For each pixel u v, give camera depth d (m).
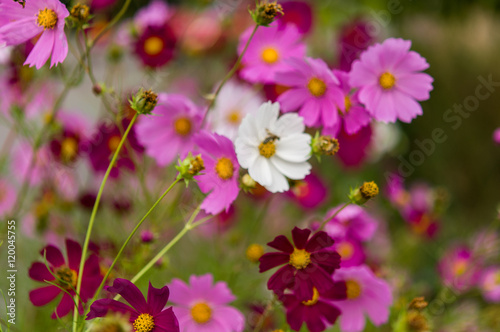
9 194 1.34
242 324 1.09
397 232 1.70
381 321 1.14
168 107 1.16
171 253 1.34
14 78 1.28
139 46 1.28
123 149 1.21
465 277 1.40
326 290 1.04
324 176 1.71
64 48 1.03
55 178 1.30
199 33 1.62
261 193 1.31
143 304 1.01
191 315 1.09
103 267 1.16
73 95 1.53
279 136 1.07
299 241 1.04
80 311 1.06
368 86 1.10
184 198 1.25
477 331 1.42
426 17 2.23
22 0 1.06
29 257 1.27
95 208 1.05
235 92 1.26
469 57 2.18
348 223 1.23
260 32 1.18
